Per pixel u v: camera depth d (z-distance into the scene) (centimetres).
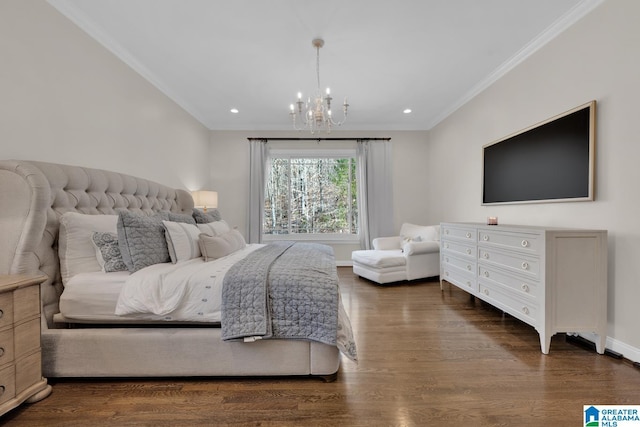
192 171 420
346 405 138
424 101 388
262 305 154
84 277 166
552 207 239
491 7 206
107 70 247
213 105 397
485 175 329
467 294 332
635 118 175
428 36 241
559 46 229
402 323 243
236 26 227
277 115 438
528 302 202
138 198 264
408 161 504
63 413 133
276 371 157
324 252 260
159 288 159
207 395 147
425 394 146
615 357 181
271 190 509
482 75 313
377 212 489
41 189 150
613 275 188
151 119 313
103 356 156
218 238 231
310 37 241
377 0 199
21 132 178
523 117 271
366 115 443
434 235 398
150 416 131
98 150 238
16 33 174
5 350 124
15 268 146
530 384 154
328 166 516
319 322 153
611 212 189
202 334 157
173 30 232
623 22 180
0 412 120
